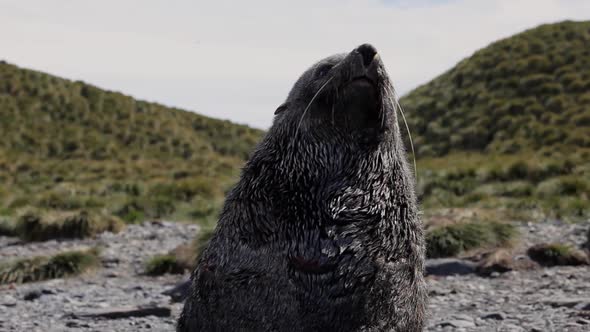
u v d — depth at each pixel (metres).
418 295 4.79
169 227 20.39
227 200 4.98
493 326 8.49
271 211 4.61
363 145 4.99
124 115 59.06
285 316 4.45
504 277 11.93
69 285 13.00
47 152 49.09
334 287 4.45
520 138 38.84
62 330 9.01
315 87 5.16
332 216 4.60
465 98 47.34
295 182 4.75
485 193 23.95
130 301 11.06
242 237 4.61
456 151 40.84
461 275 12.31
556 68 47.00
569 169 26.34
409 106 49.72
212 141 60.38
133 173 40.69
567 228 16.42
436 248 13.84
